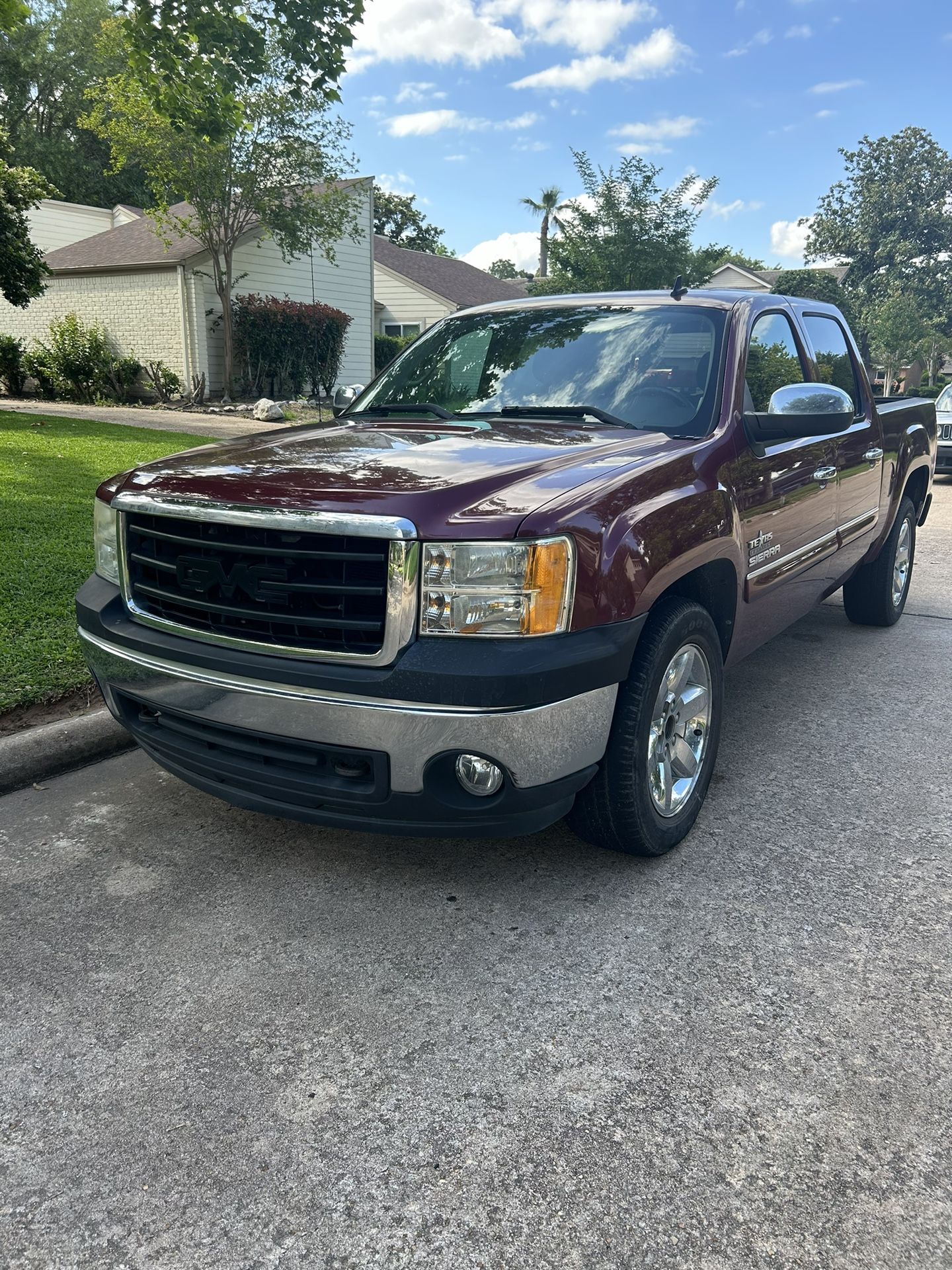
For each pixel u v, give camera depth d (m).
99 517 3.29
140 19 8.91
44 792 3.76
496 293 35.47
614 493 2.73
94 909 2.93
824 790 3.79
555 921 2.86
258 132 19.14
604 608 2.61
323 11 9.32
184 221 20.00
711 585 3.42
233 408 19.28
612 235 22.28
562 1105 2.13
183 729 2.93
